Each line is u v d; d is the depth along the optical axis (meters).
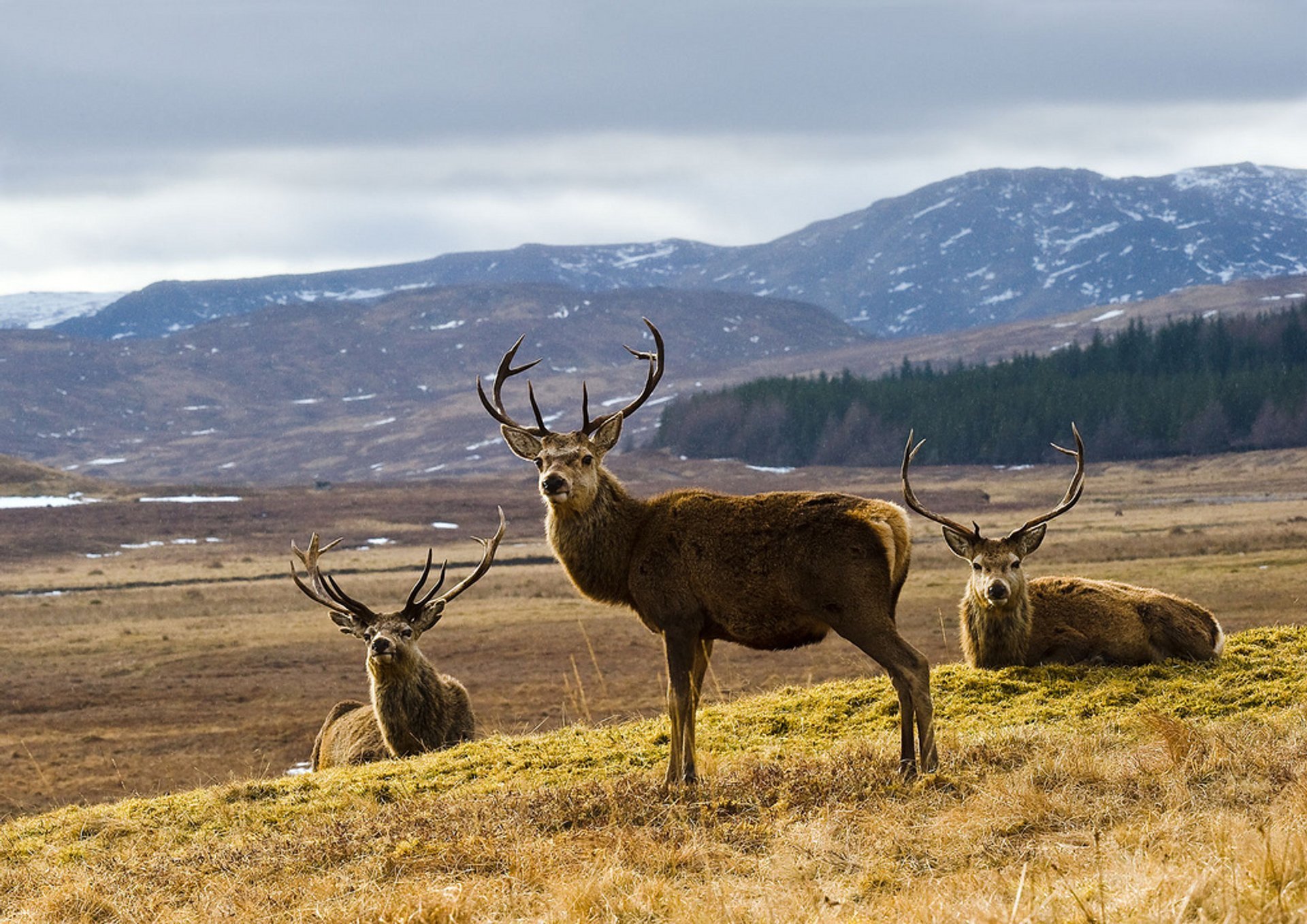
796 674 71.75
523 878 19.59
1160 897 14.73
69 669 105.31
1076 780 21.50
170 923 20.05
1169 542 158.12
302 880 21.44
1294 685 30.67
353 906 18.92
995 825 19.55
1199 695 31.16
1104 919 14.44
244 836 25.72
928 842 19.28
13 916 21.80
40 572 196.50
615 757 30.19
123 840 26.83
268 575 184.00
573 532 24.75
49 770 67.81
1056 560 152.00
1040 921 14.70
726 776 24.48
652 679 84.69
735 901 17.31
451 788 29.00
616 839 20.88
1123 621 35.59
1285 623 82.88
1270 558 128.75
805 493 23.77
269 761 67.94
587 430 25.53
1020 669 34.94
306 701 86.88
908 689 22.91
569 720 70.56
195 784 61.88
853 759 24.97
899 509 23.25
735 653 82.44
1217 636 36.22
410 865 21.42
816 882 18.27
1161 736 24.14
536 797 24.53
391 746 36.22
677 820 21.86
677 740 24.17
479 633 113.75
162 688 94.50
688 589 23.89
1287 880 14.84
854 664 74.25
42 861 25.58
